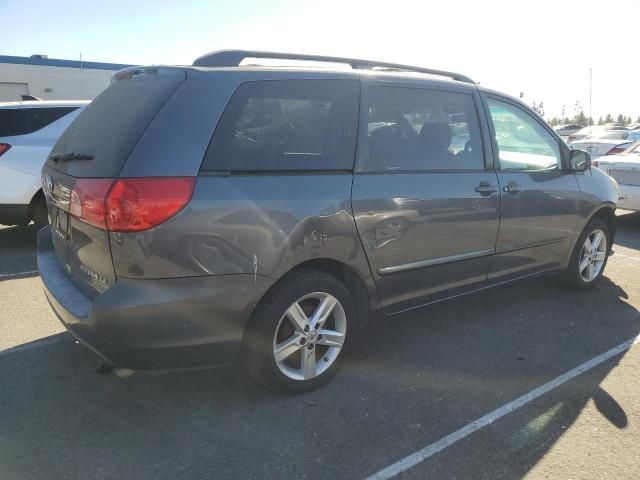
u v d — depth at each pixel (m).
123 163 2.46
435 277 3.56
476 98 3.85
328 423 2.82
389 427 2.80
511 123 4.09
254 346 2.83
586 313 4.45
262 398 3.05
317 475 2.43
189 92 2.64
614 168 7.72
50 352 3.58
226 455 2.55
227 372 3.34
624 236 7.48
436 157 3.51
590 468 2.51
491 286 4.03
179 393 3.09
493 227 3.80
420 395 3.12
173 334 2.55
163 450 2.58
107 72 32.69
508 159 3.97
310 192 2.85
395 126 3.34
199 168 2.56
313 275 2.94
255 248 2.66
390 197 3.17
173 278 2.50
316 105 3.00
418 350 3.72
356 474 2.45
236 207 2.60
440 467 2.50
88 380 3.22
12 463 2.46
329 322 3.20
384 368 3.44
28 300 4.59
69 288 2.86
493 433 2.77
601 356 3.67
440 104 3.61
